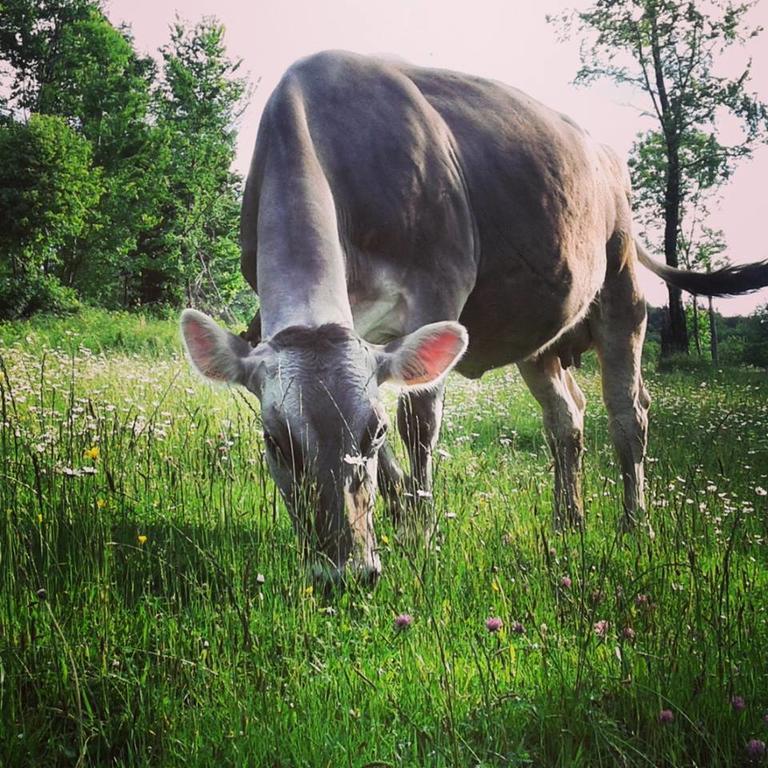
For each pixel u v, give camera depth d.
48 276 18.58
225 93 26.75
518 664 1.67
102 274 24.45
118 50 25.50
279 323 2.09
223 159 26.41
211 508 2.40
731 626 1.76
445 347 2.04
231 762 1.34
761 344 20.42
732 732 1.46
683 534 2.47
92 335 10.14
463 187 2.82
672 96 17.92
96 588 1.79
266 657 1.66
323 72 2.66
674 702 1.53
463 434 4.82
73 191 18.55
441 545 2.34
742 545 2.59
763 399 7.90
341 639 1.80
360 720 1.43
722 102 17.59
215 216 25.86
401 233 2.57
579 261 3.30
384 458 2.57
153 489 2.53
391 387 2.07
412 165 2.61
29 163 17.94
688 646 1.71
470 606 2.01
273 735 1.39
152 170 24.58
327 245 2.22
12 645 1.54
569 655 1.71
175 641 1.67
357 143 2.55
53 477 2.16
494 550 2.33
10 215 17.61
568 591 1.99
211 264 26.14
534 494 3.13
